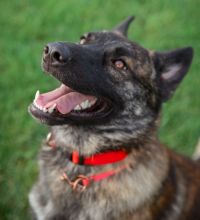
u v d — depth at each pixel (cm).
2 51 167
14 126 142
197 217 111
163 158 102
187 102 157
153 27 187
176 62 104
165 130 149
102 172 98
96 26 182
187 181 109
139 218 99
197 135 148
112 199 98
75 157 98
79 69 90
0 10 187
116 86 96
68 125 96
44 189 104
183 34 184
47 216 105
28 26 178
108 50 96
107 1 197
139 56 99
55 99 94
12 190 128
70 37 176
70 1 194
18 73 157
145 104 99
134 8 196
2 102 148
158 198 100
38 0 192
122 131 97
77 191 99
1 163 133
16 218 123
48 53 88
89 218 100
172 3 201
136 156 99
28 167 133
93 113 94
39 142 138
